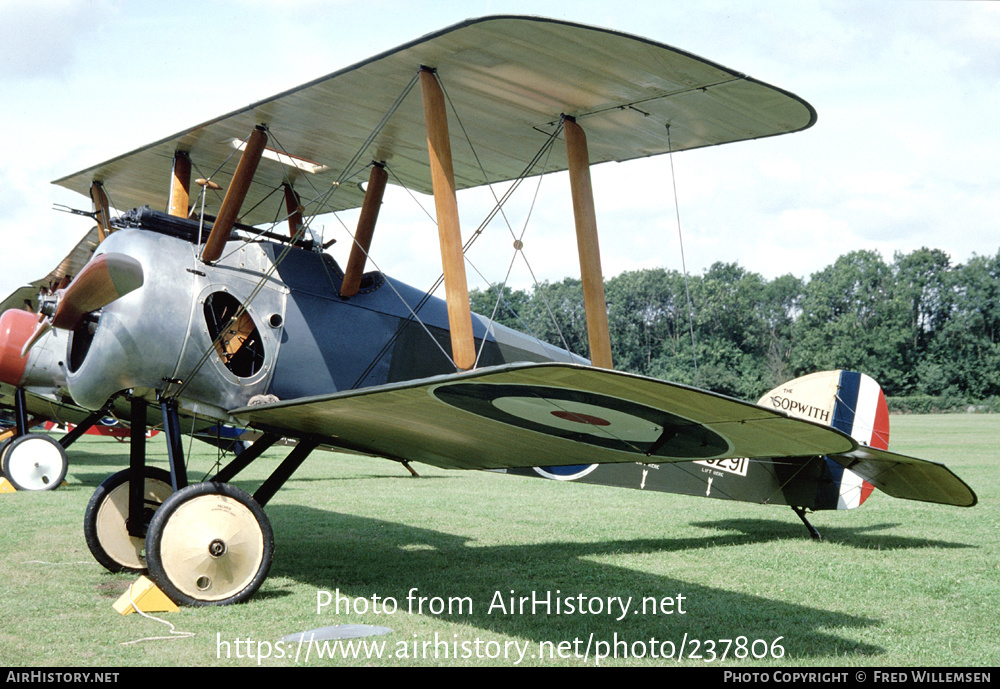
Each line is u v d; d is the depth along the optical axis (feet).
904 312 280.51
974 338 272.51
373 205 25.00
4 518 29.94
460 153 26.16
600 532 30.83
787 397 34.65
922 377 268.62
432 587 20.48
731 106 20.86
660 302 283.18
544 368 12.44
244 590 18.51
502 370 13.03
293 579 21.11
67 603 18.12
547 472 29.91
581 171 21.84
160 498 23.00
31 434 39.45
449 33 17.40
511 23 16.89
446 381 14.08
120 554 21.68
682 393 13.26
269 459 65.87
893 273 291.58
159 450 69.10
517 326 245.65
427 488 46.50
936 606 19.58
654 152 25.27
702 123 22.22
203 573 18.02
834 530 31.96
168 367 19.84
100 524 21.50
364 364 22.98
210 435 30.37
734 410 13.80
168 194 30.68
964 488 26.84
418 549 26.25
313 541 27.25
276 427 21.57
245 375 22.91
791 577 22.70
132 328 19.39
